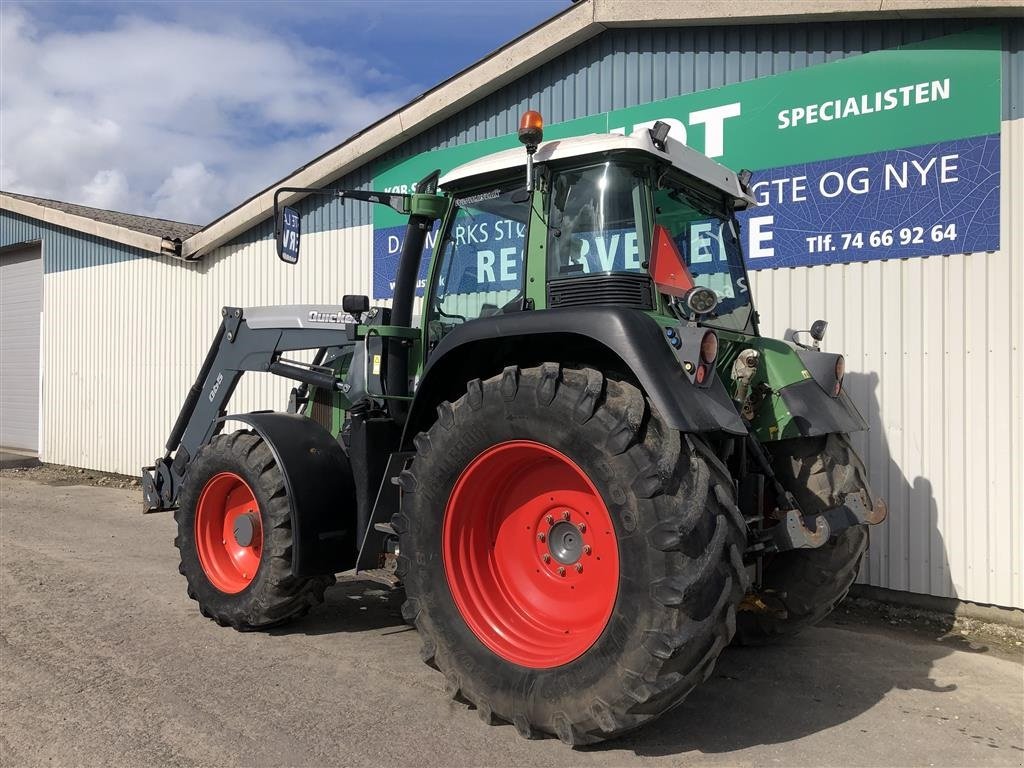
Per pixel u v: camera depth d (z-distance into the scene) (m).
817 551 3.95
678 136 6.12
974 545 4.95
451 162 7.60
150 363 10.89
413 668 3.91
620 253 3.40
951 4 4.79
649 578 2.73
